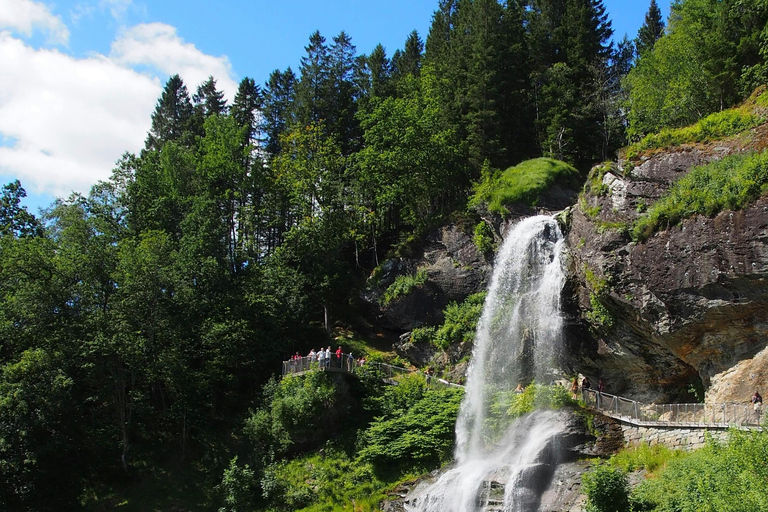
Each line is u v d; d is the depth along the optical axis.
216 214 50.91
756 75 36.97
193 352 41.97
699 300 28.17
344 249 57.53
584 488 23.84
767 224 26.48
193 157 56.34
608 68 59.75
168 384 40.03
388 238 57.66
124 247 40.47
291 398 36.78
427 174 51.56
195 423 39.91
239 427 39.75
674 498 21.66
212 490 36.00
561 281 35.97
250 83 72.94
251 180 54.62
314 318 50.81
